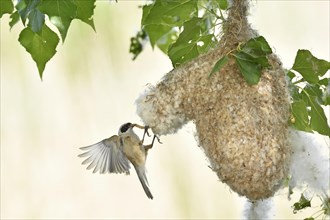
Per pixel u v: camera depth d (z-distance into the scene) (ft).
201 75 32.01
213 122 31.45
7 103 57.77
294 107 31.86
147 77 55.83
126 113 55.72
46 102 57.41
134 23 56.03
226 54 31.40
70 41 56.70
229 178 31.04
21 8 30.68
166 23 35.40
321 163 32.27
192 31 33.40
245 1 32.86
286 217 46.93
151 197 34.63
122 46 55.98
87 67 56.24
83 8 31.27
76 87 56.54
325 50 52.80
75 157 56.34
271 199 34.37
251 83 30.45
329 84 32.27
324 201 33.09
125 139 34.68
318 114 32.32
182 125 32.89
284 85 31.91
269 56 31.99
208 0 35.88
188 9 33.58
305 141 32.27
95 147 34.76
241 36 32.42
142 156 34.73
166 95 32.53
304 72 31.99
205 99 31.76
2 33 59.72
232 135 30.94
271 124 31.07
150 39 38.34
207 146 31.60
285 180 32.99
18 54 59.31
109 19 56.18
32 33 32.30
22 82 58.39
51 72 57.77
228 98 31.32
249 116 31.01
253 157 30.68
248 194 31.01
